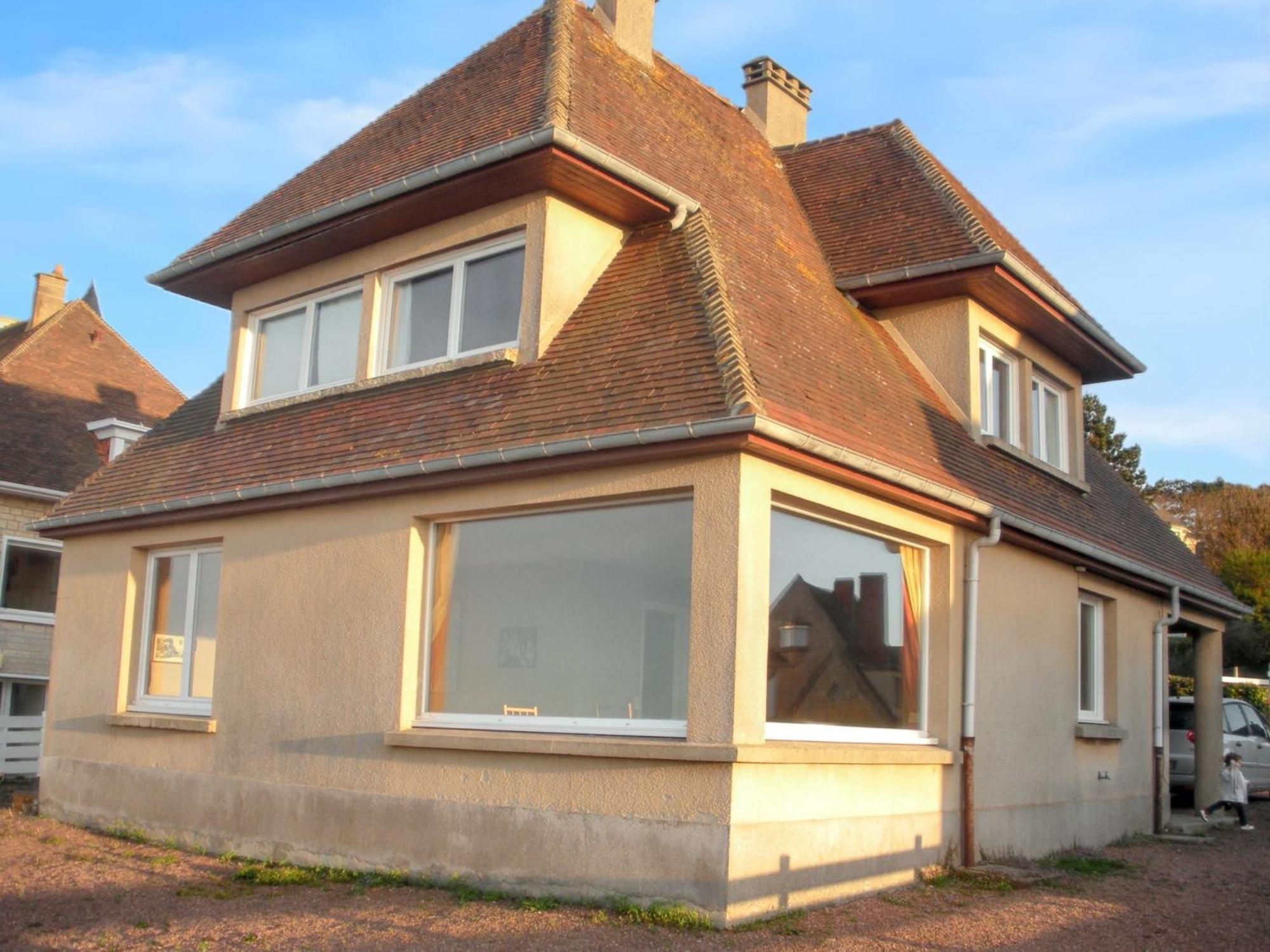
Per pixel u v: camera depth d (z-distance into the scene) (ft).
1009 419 44.73
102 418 76.43
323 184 43.19
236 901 28.45
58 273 91.25
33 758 65.10
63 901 28.45
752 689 26.66
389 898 28.58
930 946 24.98
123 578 41.50
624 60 45.37
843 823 29.27
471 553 32.37
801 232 45.03
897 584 33.86
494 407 32.24
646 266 35.04
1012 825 37.50
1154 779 49.29
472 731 30.78
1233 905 31.45
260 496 35.42
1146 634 49.85
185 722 37.19
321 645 34.06
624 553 29.53
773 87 54.90
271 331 43.27
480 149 34.63
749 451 27.02
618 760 27.40
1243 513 171.22
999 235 49.26
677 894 26.05
